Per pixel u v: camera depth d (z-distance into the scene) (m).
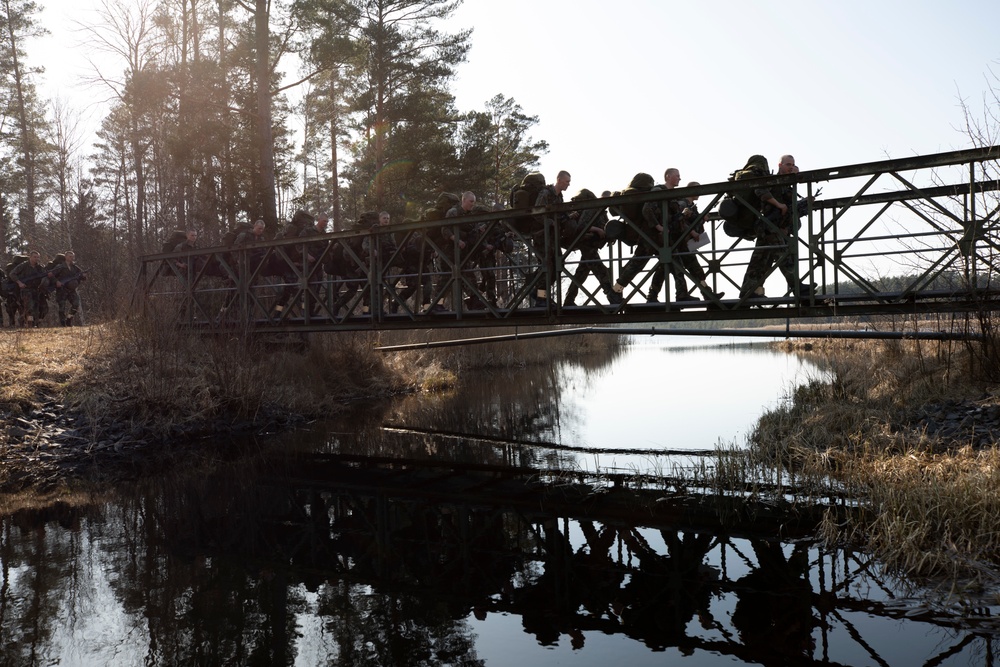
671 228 7.98
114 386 9.65
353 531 5.61
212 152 21.17
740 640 3.34
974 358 7.28
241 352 11.13
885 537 4.30
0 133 32.53
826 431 7.02
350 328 10.43
